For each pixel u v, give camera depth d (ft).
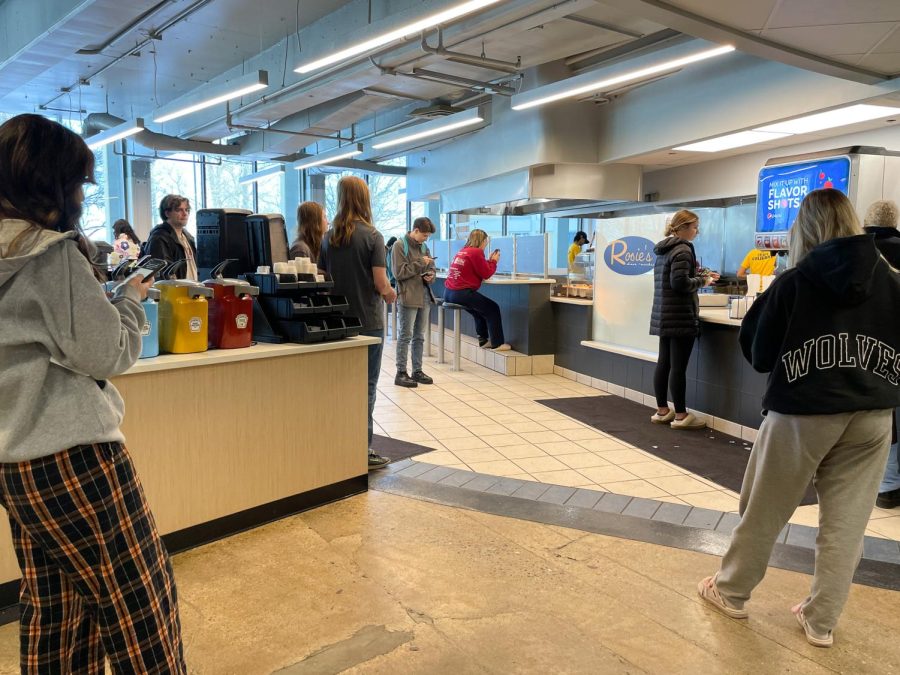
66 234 3.72
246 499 8.61
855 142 21.62
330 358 9.46
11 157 3.70
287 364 8.91
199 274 10.76
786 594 7.13
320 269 11.37
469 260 21.29
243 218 10.46
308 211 13.91
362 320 11.03
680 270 13.34
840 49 14.37
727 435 13.93
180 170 40.29
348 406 9.80
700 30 13.28
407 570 7.60
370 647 6.09
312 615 6.63
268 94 26.30
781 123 19.65
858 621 6.59
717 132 21.17
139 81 29.35
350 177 11.13
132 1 18.37
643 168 29.73
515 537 8.54
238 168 43.06
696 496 10.21
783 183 13.85
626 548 8.23
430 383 19.24
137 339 4.11
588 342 18.83
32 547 4.09
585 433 14.01
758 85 19.66
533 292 21.01
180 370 7.73
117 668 4.00
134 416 7.37
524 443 13.19
